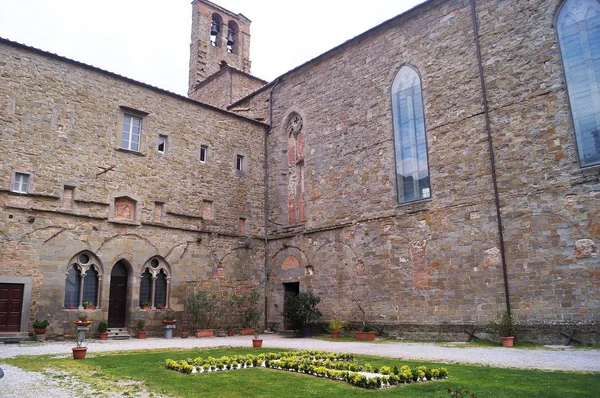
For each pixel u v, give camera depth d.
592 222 12.81
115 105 18.20
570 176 13.38
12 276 14.84
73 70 17.27
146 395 6.65
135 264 17.80
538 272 13.52
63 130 16.64
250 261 21.64
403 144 17.66
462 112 15.96
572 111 13.72
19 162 15.48
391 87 18.38
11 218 15.09
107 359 10.54
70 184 16.50
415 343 14.75
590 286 12.58
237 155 22.23
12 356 11.12
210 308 19.11
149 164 18.83
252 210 22.25
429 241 16.17
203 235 20.14
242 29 35.72
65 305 16.02
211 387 7.21
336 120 20.27
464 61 16.19
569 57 14.03
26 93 16.00
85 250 16.58
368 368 8.83
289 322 18.98
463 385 7.21
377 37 19.20
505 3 15.45
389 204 17.61
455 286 15.23
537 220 13.77
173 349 13.06
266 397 6.48
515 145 14.55
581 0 13.98
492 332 14.12
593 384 7.07
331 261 19.31
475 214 15.12
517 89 14.76
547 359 10.13
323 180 20.31
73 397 6.53
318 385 7.39
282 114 23.08
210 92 31.14
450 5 16.92
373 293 17.52
